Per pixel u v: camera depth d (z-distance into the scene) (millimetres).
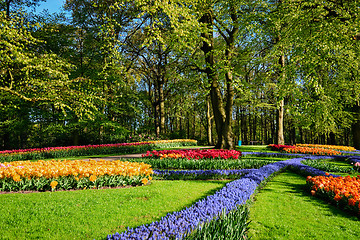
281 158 13969
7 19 7648
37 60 8305
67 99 8594
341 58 9336
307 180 6633
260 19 12625
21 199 4992
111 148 18797
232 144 15859
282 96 8820
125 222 3986
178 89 21062
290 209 5016
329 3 8984
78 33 24672
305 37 8820
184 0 9680
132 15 18469
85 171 6340
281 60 15734
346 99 14031
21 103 20453
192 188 6543
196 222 3000
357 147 20953
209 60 16062
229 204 4062
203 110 38500
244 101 23594
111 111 25688
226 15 16234
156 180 7844
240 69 18391
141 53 26797
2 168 6090
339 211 4949
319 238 3688
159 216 4301
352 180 6145
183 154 11523
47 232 3496
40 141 26953
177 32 9094
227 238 2678
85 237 3383
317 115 9586
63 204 4730
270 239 3635
